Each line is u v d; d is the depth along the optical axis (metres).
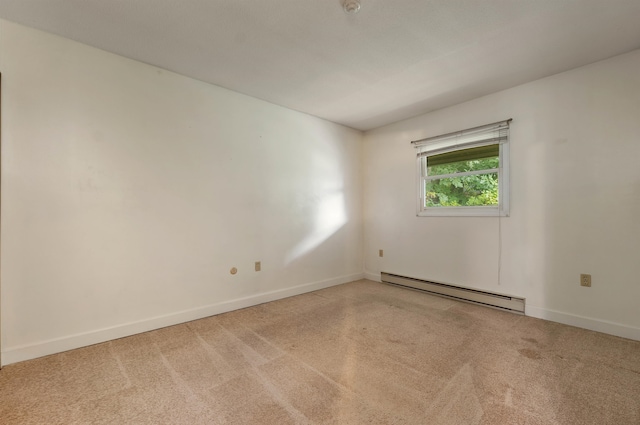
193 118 2.64
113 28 1.93
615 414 1.35
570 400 1.46
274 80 2.68
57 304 2.00
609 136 2.30
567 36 2.01
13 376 1.70
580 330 2.35
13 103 1.87
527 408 1.40
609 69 2.29
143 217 2.37
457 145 3.25
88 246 2.12
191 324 2.51
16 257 1.87
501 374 1.70
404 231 3.78
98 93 2.17
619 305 2.25
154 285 2.41
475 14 1.78
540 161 2.64
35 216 1.93
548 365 1.80
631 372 1.71
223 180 2.83
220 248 2.80
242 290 2.95
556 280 2.55
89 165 2.13
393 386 1.59
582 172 2.42
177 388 1.58
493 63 2.38
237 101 2.93
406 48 2.16
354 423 1.31
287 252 3.35
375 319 2.61
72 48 2.07
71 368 1.79
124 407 1.42
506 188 2.87
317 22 1.86
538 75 2.58
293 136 3.42
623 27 1.90
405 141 3.77
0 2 1.68
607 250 2.30
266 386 1.59
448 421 1.31
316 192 3.66
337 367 1.79
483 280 3.03
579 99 2.43
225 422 1.32
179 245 2.55
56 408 1.42
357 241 4.20
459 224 3.23
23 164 1.90
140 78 2.36
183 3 1.69
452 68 2.46
